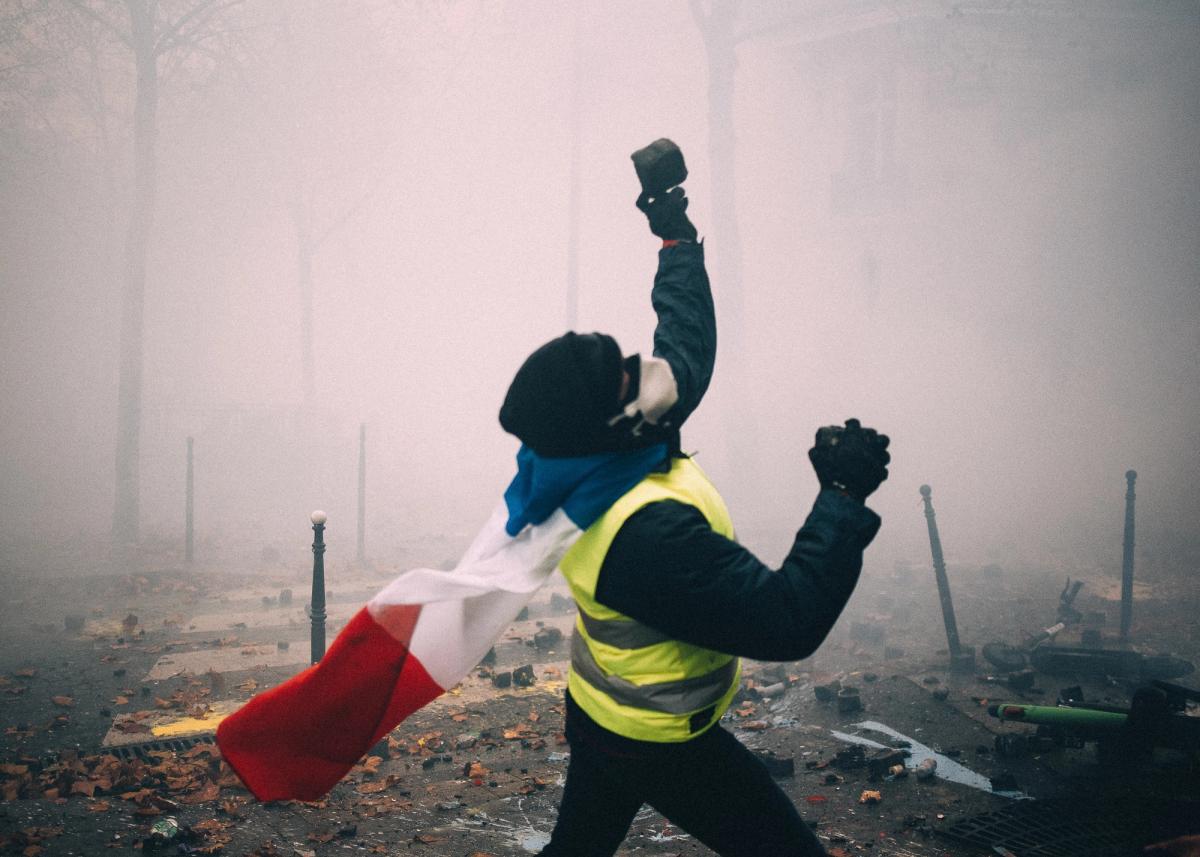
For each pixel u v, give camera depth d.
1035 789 4.53
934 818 4.27
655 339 2.09
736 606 1.61
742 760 1.99
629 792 1.98
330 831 4.29
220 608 9.27
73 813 4.36
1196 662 6.86
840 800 4.54
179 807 4.51
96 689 6.80
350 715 2.01
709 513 1.82
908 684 6.13
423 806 4.66
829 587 1.63
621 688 1.84
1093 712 4.70
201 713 6.27
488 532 1.99
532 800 4.74
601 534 1.72
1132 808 4.21
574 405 1.68
